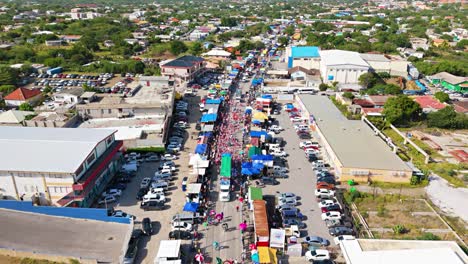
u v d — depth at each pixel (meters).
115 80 141.75
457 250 43.50
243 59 168.50
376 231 53.34
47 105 106.50
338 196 62.22
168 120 89.69
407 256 40.84
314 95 113.25
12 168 54.66
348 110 103.88
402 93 122.25
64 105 99.12
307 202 60.62
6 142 60.25
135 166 69.69
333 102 109.94
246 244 49.78
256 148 75.00
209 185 65.56
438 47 199.75
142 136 80.88
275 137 87.69
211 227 53.78
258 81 134.50
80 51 172.12
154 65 161.00
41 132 65.88
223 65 156.50
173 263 44.41
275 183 66.62
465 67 148.62
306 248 49.91
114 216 54.28
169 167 70.06
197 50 186.50
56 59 160.00
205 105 103.19
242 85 133.12
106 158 63.09
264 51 191.50
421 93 123.31
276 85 133.00
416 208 59.34
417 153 79.62
